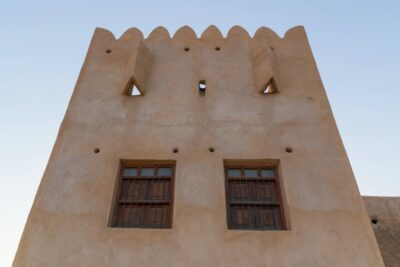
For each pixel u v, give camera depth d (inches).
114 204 235.3
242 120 277.3
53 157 256.2
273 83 296.5
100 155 257.9
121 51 342.3
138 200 237.8
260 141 261.9
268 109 285.4
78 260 206.1
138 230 216.8
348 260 202.2
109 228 218.5
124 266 202.5
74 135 270.1
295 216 220.2
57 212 227.1
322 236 211.5
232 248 207.5
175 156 254.4
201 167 246.7
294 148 256.7
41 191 237.1
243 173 252.4
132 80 293.3
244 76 316.2
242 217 228.2
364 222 218.1
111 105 293.1
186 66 326.6
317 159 249.3
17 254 210.1
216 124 275.0
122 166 257.6
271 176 250.1
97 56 335.9
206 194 232.7
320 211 222.7
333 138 261.9
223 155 253.4
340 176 239.5
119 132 272.5
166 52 341.4
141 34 359.9
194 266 201.0
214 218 221.0
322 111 281.7
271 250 206.1
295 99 292.4
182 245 209.5
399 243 265.9
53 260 206.7
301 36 352.2
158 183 246.7
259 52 326.0
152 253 206.8
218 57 334.6
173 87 307.9
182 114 284.4
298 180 237.8
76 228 219.5
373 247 207.9
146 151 258.5
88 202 231.8
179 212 223.8
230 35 355.6
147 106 291.9
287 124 273.3
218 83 310.2
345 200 227.8
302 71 316.2
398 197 295.9
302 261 201.8
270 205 233.3
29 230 219.0
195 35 356.5
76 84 309.7
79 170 249.1
